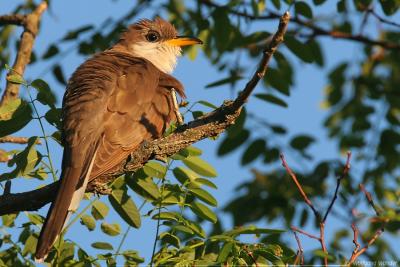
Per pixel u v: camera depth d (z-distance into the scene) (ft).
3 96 41.81
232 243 31.22
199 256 32.68
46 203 33.06
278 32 28.71
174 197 33.83
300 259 33.96
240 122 42.52
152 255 32.32
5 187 33.01
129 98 36.63
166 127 37.63
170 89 38.91
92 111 35.35
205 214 33.86
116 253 33.06
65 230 33.17
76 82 37.06
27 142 34.88
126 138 35.22
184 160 34.50
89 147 34.47
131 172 34.32
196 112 35.06
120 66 38.86
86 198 35.45
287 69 46.60
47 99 33.24
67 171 33.27
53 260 33.22
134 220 33.45
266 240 36.65
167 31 46.65
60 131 35.60
